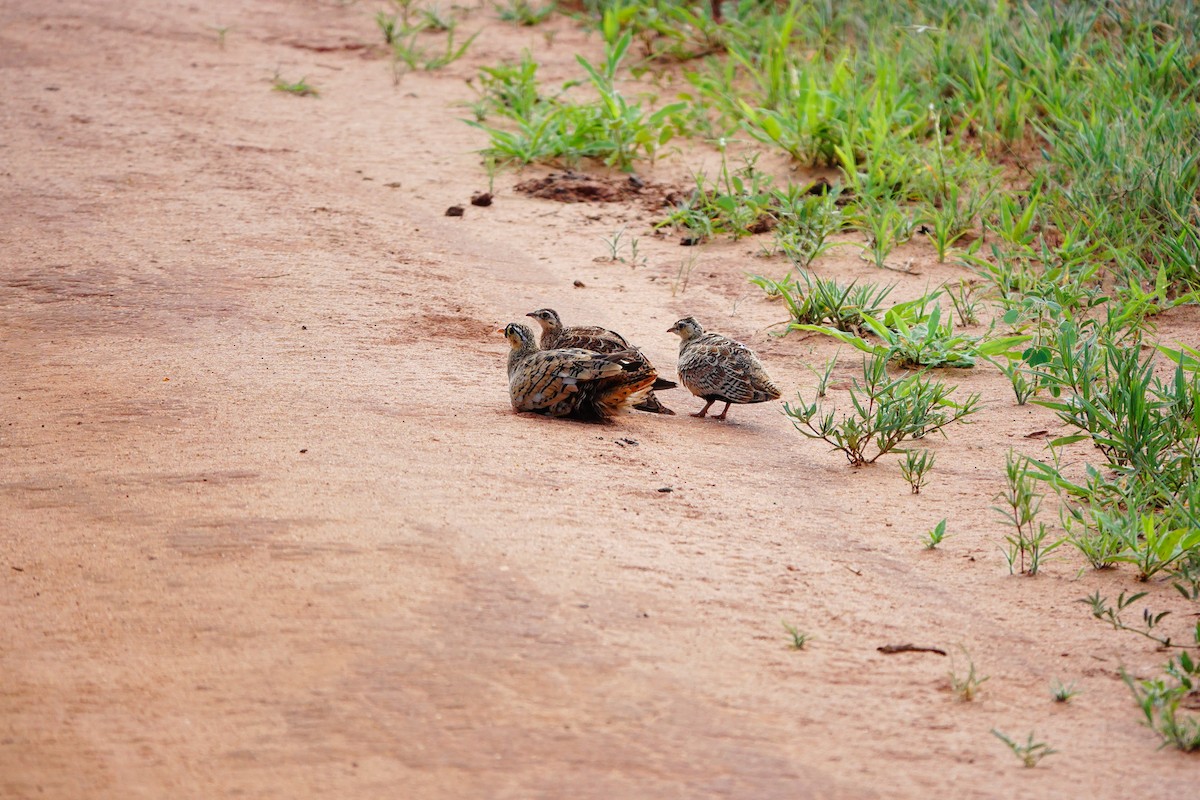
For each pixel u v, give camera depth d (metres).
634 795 12.42
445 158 43.47
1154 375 27.27
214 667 14.38
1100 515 18.95
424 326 28.77
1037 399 25.86
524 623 15.45
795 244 35.72
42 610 15.55
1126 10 45.50
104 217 35.59
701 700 14.19
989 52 42.88
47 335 26.83
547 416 23.41
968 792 12.87
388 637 14.98
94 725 13.34
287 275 31.61
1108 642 16.34
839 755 13.36
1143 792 13.02
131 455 20.28
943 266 34.78
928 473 22.14
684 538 18.50
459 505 18.62
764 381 23.94
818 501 20.69
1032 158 40.41
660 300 32.12
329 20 60.66
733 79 50.06
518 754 13.00
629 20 55.34
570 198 40.09
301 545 17.08
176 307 28.91
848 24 51.72
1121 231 33.97
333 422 21.94
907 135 41.09
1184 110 38.19
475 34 54.72
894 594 17.39
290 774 12.60
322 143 44.47
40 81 49.66
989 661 15.70
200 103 48.12
